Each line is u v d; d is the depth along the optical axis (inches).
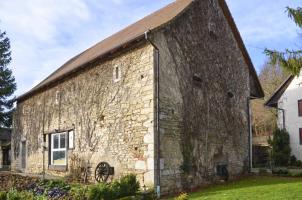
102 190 420.2
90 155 600.7
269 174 713.0
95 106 603.8
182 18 579.8
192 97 574.2
